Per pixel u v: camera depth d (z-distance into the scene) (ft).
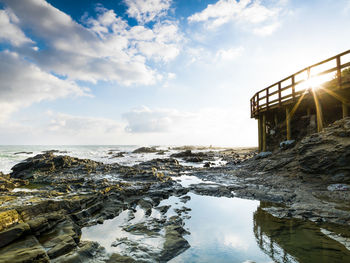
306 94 39.60
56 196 24.56
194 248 15.17
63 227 17.26
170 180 42.39
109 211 23.15
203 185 37.52
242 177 43.39
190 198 30.07
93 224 19.84
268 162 47.14
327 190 27.25
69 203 21.39
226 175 48.24
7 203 20.08
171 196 31.83
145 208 25.45
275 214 21.71
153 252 14.37
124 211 24.40
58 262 12.48
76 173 54.65
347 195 24.18
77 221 19.85
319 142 33.55
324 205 22.11
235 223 19.89
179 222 20.18
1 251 12.42
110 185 34.58
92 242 15.19
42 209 19.08
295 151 42.88
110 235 17.37
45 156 76.48
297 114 51.93
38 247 13.19
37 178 48.01
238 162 72.49
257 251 14.42
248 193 30.73
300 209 21.90
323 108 44.37
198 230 18.48
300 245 14.60
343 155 29.07
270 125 64.23
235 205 26.02
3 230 14.92
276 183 34.32
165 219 21.06
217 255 14.10
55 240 14.74
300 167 34.68
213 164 87.51
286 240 15.55
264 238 16.25
